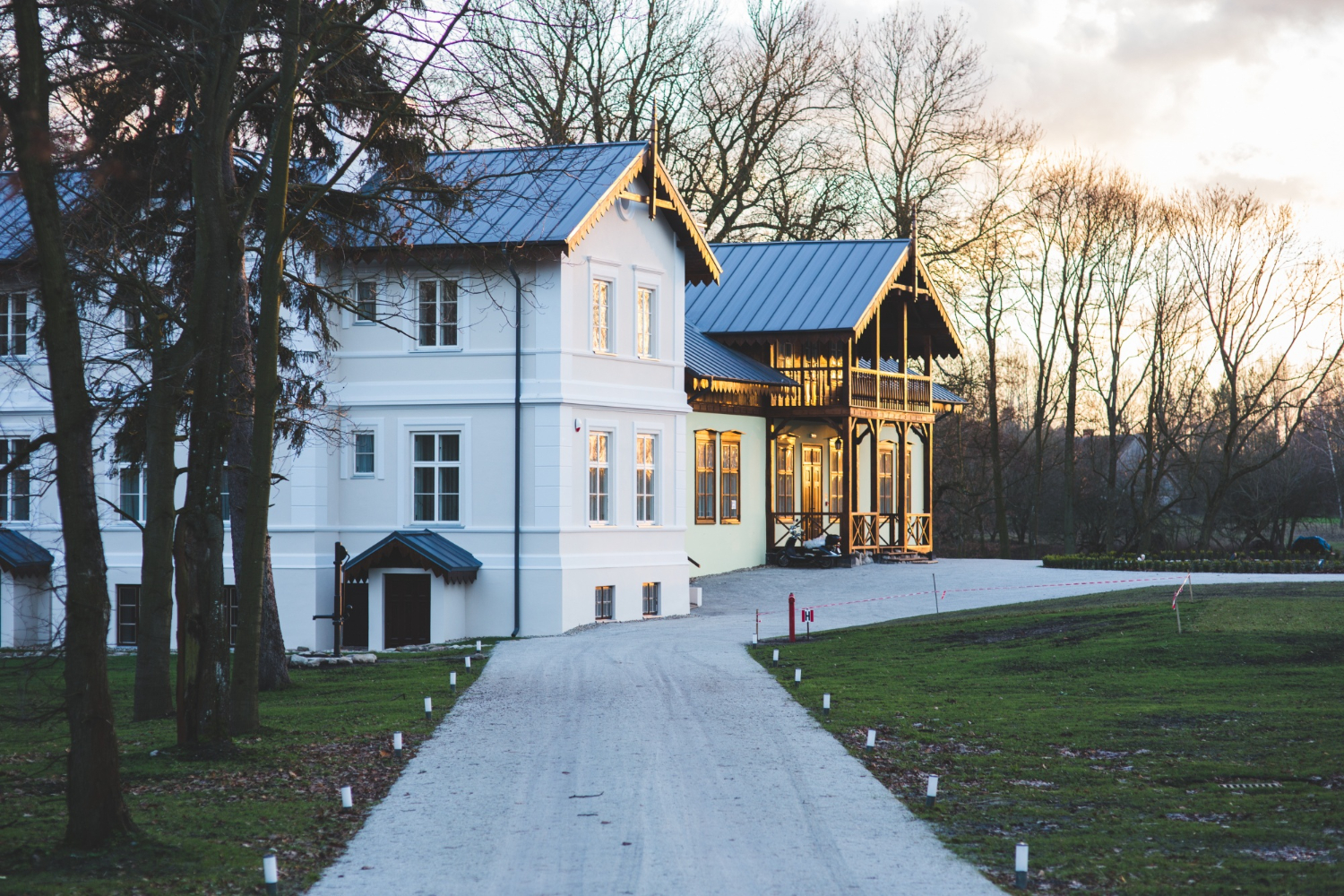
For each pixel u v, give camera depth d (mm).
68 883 9148
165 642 17375
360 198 17812
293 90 14430
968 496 64812
